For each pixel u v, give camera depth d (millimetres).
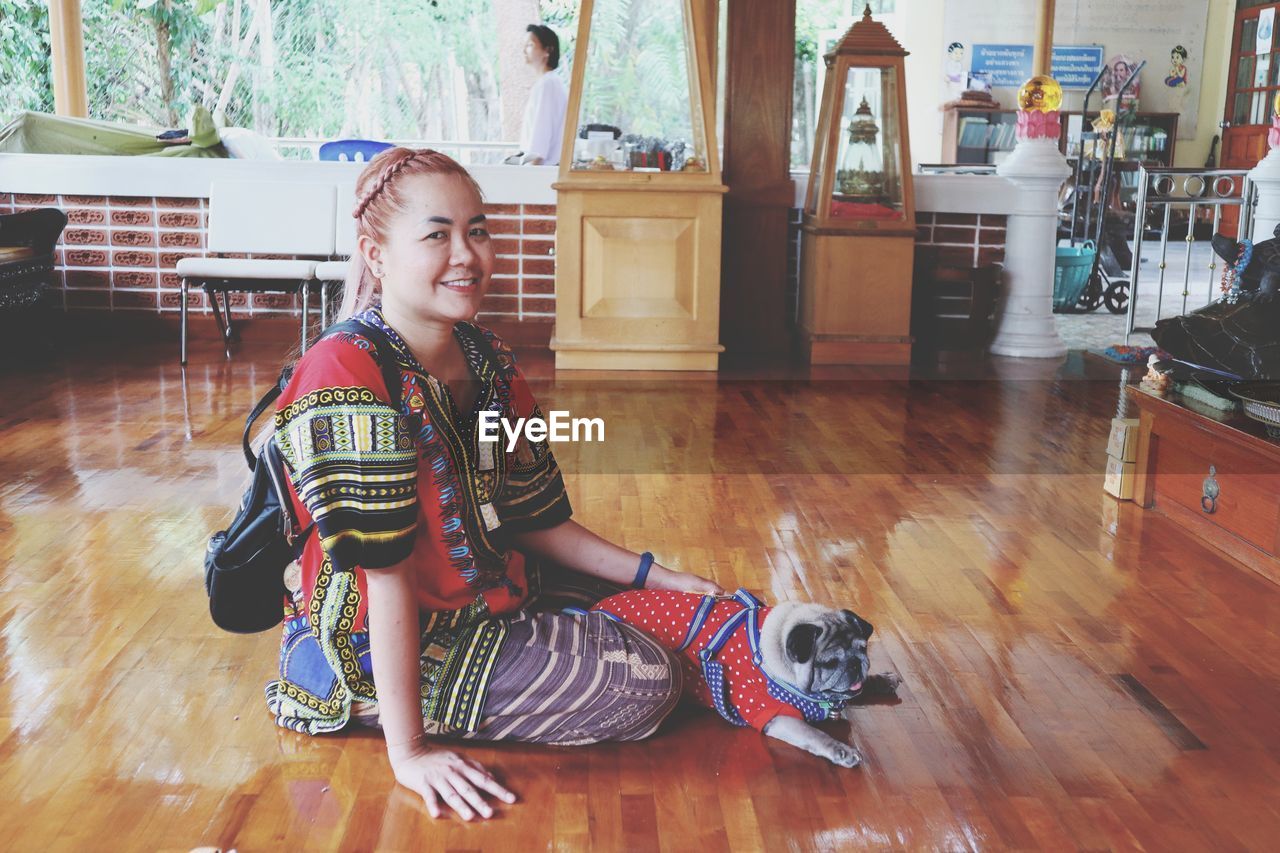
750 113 6199
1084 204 10062
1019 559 3135
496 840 1796
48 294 6293
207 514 3410
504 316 6391
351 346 1812
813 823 1856
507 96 12453
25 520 3334
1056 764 2059
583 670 1992
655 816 1869
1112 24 13531
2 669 2365
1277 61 12938
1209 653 2541
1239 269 3559
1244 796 1960
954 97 13266
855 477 3947
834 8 13648
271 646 2504
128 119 12188
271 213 6047
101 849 1752
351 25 12750
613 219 5707
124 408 4793
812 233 6137
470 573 1955
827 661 2018
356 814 1859
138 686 2299
